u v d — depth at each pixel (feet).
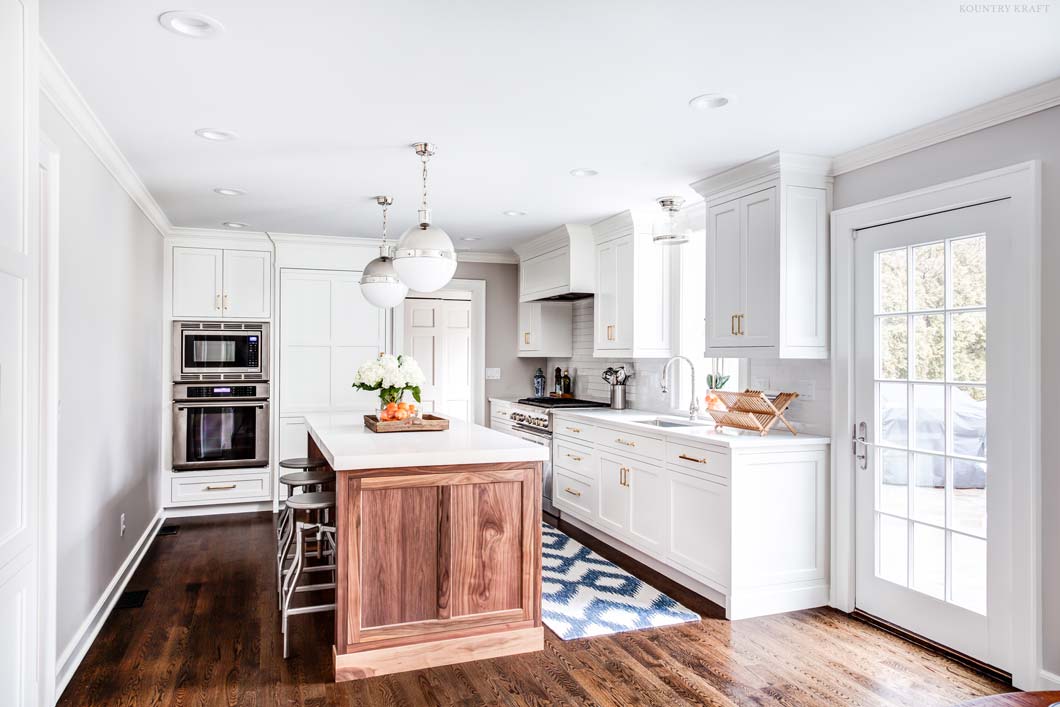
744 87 8.57
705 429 13.19
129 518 13.35
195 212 16.17
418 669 9.43
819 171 11.62
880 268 11.02
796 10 6.63
